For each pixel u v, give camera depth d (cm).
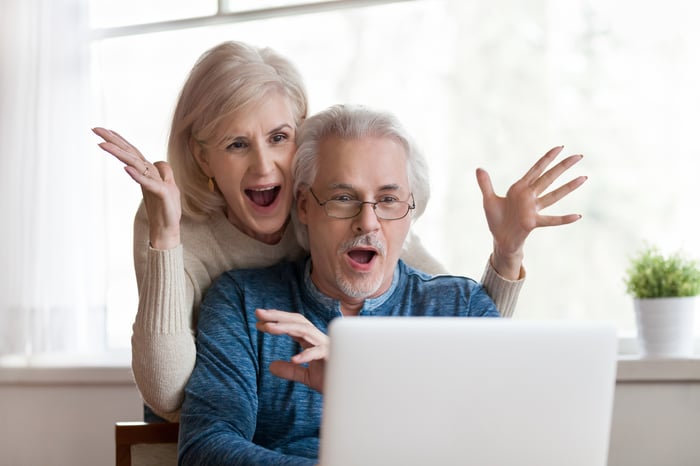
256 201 176
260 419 162
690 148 355
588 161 604
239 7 272
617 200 592
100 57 271
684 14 569
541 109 624
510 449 105
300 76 181
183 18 271
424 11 602
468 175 633
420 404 103
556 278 596
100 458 269
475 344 103
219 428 147
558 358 105
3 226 271
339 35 577
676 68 575
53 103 270
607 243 592
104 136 153
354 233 161
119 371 262
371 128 163
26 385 273
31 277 270
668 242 577
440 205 632
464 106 630
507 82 627
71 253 270
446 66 624
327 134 165
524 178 167
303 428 160
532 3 625
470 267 632
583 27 610
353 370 103
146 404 172
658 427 221
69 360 270
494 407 104
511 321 104
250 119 170
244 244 180
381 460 104
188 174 180
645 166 589
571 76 613
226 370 159
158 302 157
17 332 271
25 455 274
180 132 177
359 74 579
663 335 221
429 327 103
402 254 190
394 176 162
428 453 104
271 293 171
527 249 600
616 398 222
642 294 224
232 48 177
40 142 270
